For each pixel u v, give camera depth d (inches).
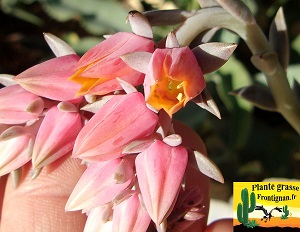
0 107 4.2
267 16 9.8
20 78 4.0
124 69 3.9
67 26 11.6
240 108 8.8
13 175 4.9
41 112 4.2
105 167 4.0
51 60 4.2
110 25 10.3
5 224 6.2
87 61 3.8
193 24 4.6
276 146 9.4
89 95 4.1
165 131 3.9
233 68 8.8
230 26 5.0
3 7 11.7
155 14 4.6
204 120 9.2
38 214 6.0
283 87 5.7
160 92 3.6
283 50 5.6
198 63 3.9
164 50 3.6
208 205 6.1
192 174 5.9
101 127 3.8
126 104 3.9
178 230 4.6
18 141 4.4
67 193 6.0
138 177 3.9
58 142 4.1
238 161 9.3
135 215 4.1
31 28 11.9
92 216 4.2
